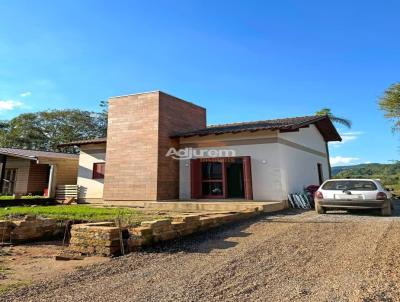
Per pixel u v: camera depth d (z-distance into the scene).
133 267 4.80
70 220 8.37
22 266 5.09
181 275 4.35
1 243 7.11
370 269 4.41
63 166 19.44
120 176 14.98
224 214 9.16
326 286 3.80
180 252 5.72
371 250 5.45
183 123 16.34
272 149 13.58
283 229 7.69
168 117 15.21
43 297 3.53
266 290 3.71
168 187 14.66
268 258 5.16
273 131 13.63
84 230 5.97
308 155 17.45
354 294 3.51
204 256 5.40
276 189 13.24
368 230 7.25
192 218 7.43
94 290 3.77
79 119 36.78
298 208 13.05
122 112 15.55
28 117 35.66
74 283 4.05
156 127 14.50
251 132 13.99
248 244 6.22
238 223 8.78
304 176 16.23
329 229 7.51
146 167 14.41
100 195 16.83
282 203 12.91
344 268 4.51
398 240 6.11
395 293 3.51
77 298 3.50
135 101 15.28
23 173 20.95
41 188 21.23
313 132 18.94
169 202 13.09
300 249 5.70
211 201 13.41
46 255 6.07
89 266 4.91
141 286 3.90
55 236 8.10
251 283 3.97
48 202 17.16
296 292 3.62
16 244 7.21
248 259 5.13
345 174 44.69
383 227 7.59
